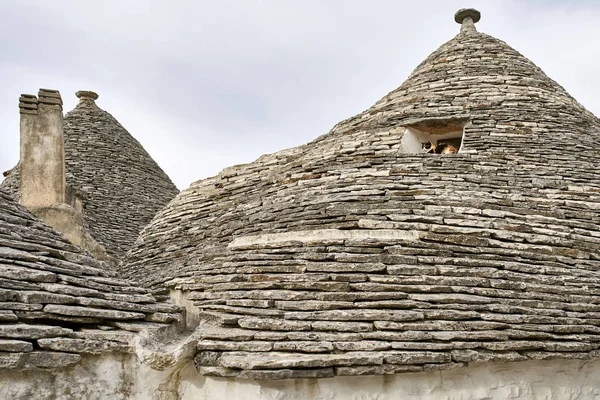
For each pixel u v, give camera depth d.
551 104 8.84
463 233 6.19
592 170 7.65
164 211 10.11
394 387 4.89
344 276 5.52
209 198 9.52
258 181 9.02
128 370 4.85
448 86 9.11
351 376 4.80
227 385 4.89
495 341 5.15
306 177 7.80
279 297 5.46
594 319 5.73
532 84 9.17
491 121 8.23
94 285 5.27
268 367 4.63
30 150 10.02
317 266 5.70
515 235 6.32
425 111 8.45
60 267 5.21
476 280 5.64
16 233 5.27
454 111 8.39
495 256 6.01
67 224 10.07
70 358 4.48
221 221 8.30
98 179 14.12
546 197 7.04
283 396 4.70
